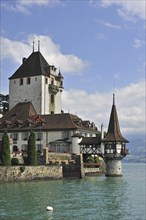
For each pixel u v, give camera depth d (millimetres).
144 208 43281
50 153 85188
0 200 46000
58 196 51375
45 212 39156
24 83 121562
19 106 119188
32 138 78625
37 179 74375
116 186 67938
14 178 69688
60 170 80500
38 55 123875
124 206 44500
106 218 37375
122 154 95750
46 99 119625
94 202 46875
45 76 119938
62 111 126812
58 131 103938
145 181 80562
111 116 98750
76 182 74312
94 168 96812
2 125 112938
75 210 40969
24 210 39812
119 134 97250
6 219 35438
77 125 105625
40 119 107812
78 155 85312
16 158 77938
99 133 113625
